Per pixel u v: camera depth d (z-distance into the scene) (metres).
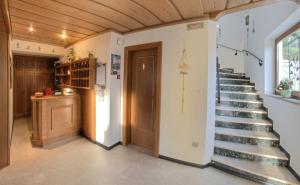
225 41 5.86
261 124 3.32
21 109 5.85
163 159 3.04
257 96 4.13
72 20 2.84
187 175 2.54
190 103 2.77
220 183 2.35
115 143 3.57
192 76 2.74
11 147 3.43
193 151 2.78
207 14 2.57
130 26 3.14
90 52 3.79
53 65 6.43
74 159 2.99
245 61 5.38
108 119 3.39
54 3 2.22
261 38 4.12
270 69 3.84
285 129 2.72
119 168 2.72
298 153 2.28
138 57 3.52
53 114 3.58
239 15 5.64
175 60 2.87
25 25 3.11
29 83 5.96
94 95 3.70
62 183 2.30
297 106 2.35
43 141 3.44
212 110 2.78
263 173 2.39
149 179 2.44
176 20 2.80
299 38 2.96
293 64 3.15
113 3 2.21
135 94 3.61
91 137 3.82
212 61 2.70
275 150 2.83
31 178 2.40
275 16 3.35
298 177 2.25
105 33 3.37
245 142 3.07
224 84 4.67
